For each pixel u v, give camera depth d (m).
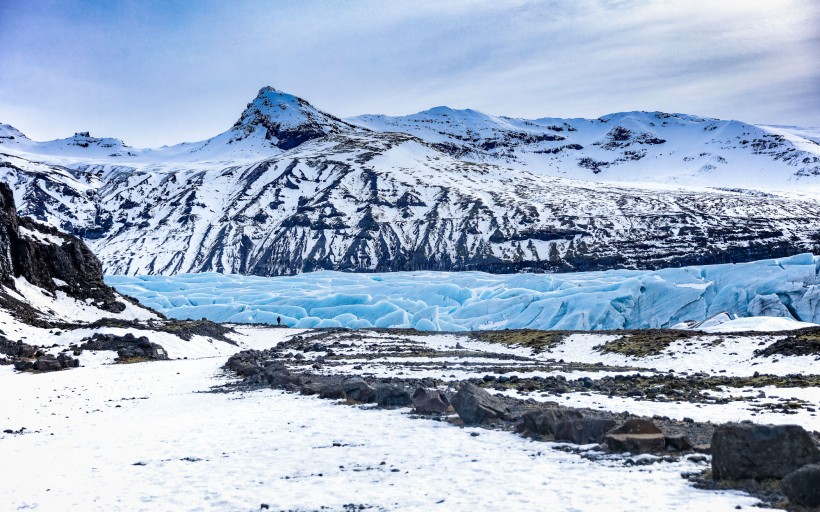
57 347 63.81
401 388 29.19
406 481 16.05
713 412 24.44
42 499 16.55
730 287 113.25
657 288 115.44
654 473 15.14
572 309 111.69
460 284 155.50
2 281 79.94
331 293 150.00
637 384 34.47
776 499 12.63
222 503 15.16
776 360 43.44
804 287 106.81
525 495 14.09
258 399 33.50
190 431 25.12
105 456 21.55
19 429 28.36
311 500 14.97
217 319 137.38
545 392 31.19
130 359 61.06
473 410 23.39
